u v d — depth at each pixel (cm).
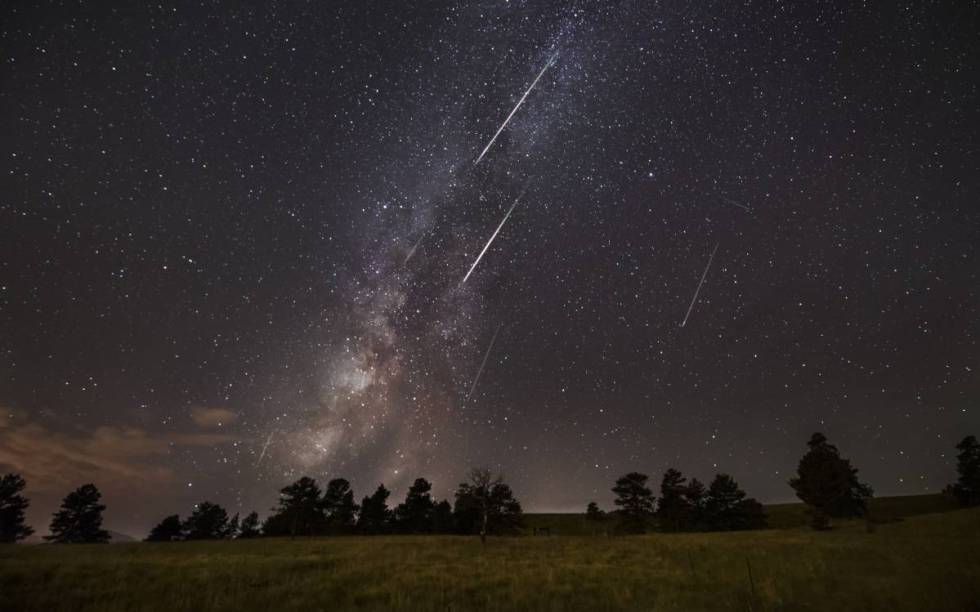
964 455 5041
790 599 1336
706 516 5616
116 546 3219
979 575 1440
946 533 2728
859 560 1903
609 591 1451
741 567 1862
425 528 6325
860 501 4450
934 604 1184
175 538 6456
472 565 2078
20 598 1341
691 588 1498
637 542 3102
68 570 1748
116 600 1316
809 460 4456
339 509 6316
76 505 6019
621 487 5844
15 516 5784
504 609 1223
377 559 2278
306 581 1592
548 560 2247
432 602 1288
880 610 1194
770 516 6250
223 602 1308
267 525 6134
